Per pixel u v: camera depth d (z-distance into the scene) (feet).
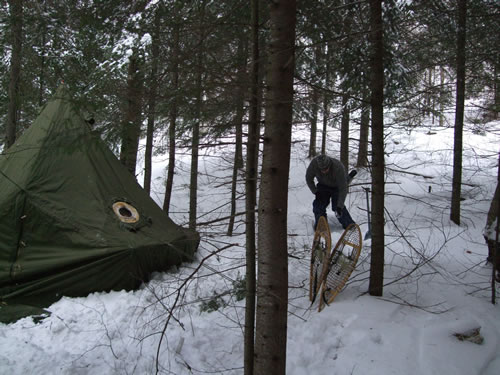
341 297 13.30
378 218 12.95
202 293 13.84
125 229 15.19
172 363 9.87
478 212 25.75
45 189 14.75
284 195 7.32
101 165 17.15
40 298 13.55
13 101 22.75
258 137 7.47
